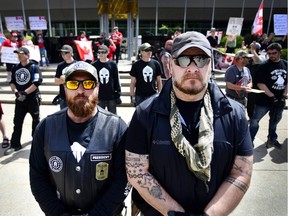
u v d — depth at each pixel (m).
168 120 1.36
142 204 1.59
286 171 3.62
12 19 10.85
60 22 18.80
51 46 11.38
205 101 1.38
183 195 1.38
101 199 1.57
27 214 2.71
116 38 10.84
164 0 17.58
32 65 4.16
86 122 1.60
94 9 18.06
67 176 1.53
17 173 3.50
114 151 1.60
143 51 4.33
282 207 2.84
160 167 1.37
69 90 1.57
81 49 6.86
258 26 9.14
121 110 6.74
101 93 4.38
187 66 1.30
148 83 4.43
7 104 7.26
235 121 1.37
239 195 1.34
